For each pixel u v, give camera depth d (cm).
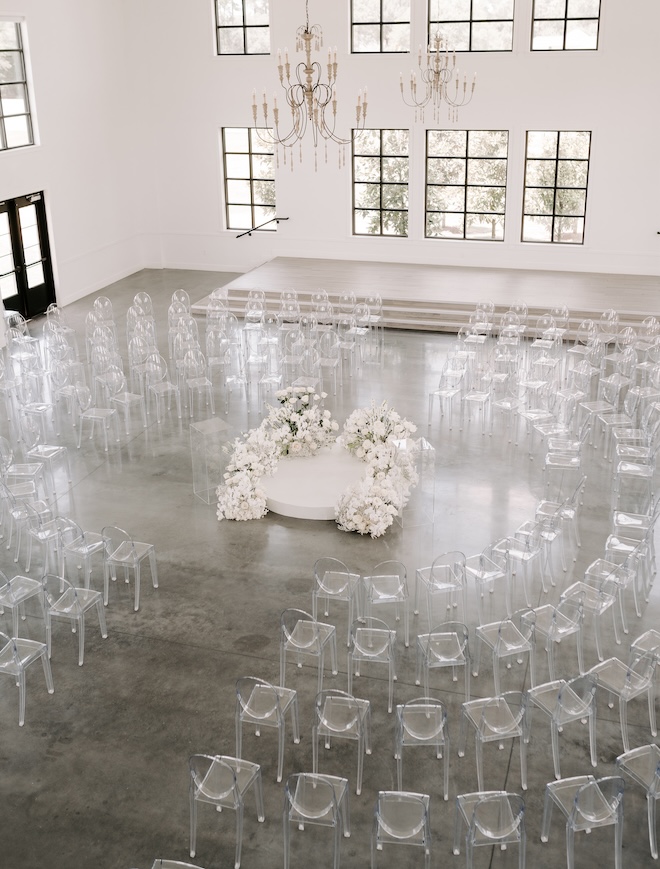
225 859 574
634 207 1677
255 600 827
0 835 593
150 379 1205
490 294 1605
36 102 1584
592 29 1609
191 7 1780
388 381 1320
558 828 595
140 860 574
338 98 1759
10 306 1585
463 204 1778
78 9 1672
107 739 671
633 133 1634
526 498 990
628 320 1488
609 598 743
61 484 1038
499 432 1152
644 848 577
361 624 789
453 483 1024
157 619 805
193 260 1966
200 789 558
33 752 660
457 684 722
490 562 793
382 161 1788
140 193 1936
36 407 1140
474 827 523
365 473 1004
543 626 715
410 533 927
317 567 775
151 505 991
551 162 1705
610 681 655
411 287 1658
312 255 1888
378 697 710
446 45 1670
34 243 1631
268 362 1297
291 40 1747
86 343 1444
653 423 1072
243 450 984
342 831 587
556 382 1191
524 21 1622
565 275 1720
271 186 1878
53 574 873
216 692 717
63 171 1678
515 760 647
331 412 1212
